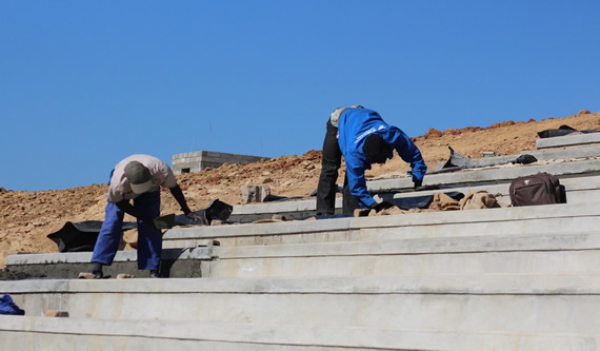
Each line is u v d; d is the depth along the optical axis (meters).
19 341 6.81
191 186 16.09
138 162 7.51
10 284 7.89
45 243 13.55
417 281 5.59
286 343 5.44
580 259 5.89
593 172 10.10
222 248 7.89
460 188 10.04
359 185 9.01
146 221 7.78
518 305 5.20
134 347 6.18
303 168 16.97
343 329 5.23
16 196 18.59
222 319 6.50
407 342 4.96
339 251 7.06
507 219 7.24
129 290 7.14
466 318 5.36
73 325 6.52
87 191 18.39
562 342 4.56
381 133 8.90
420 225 7.71
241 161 23.72
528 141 16.00
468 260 6.35
